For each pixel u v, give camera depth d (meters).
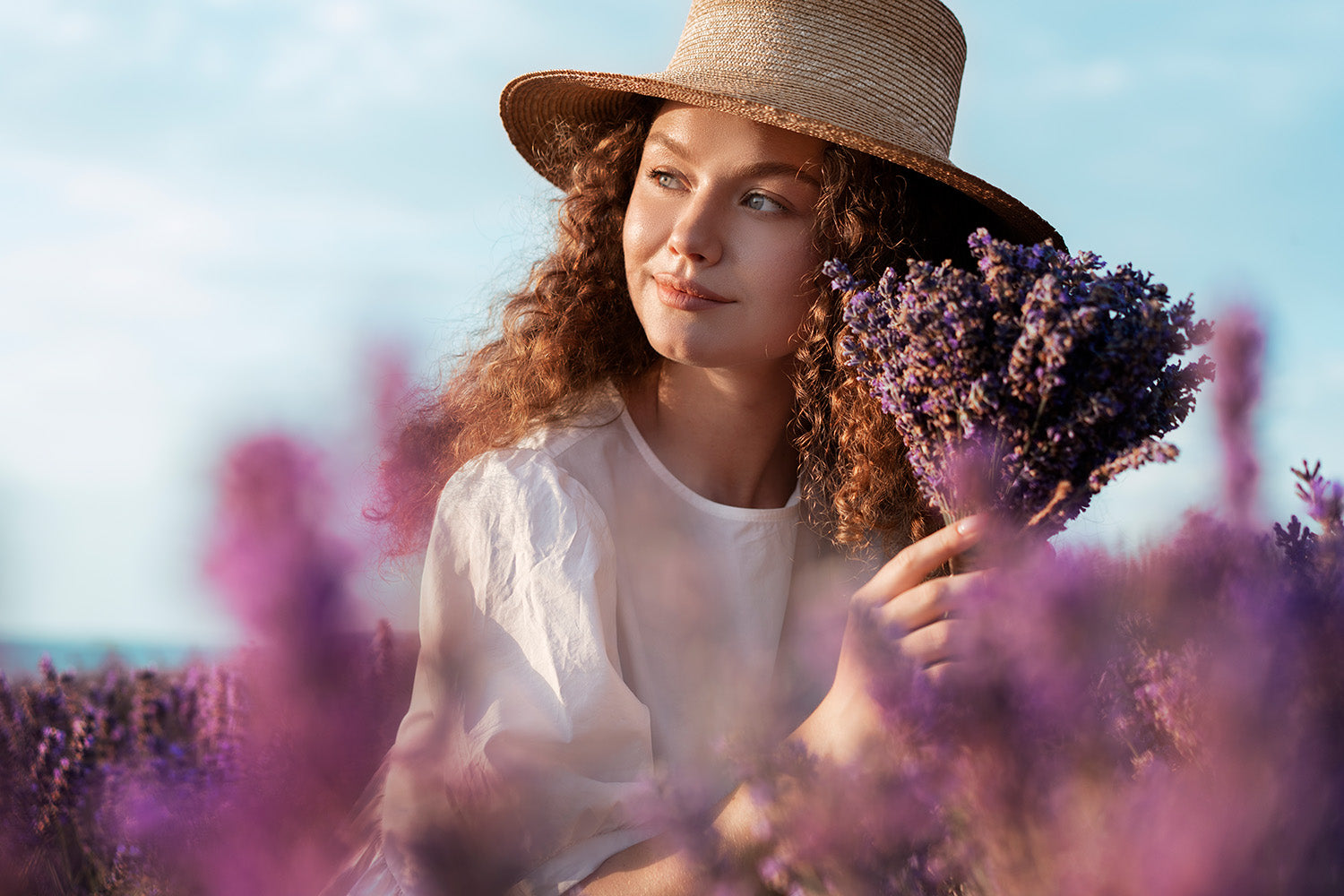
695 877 1.07
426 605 1.61
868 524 1.89
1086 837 0.72
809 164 1.70
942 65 1.91
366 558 0.45
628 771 1.52
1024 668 0.78
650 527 1.85
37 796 1.46
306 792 0.49
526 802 1.33
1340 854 0.68
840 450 1.89
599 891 1.29
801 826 0.86
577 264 2.03
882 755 0.91
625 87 1.80
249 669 0.46
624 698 1.52
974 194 1.85
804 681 1.75
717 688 1.71
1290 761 0.69
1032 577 0.81
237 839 0.50
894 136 1.74
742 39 1.80
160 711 1.95
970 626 0.84
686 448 1.94
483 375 2.12
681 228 1.66
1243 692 0.71
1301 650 0.73
